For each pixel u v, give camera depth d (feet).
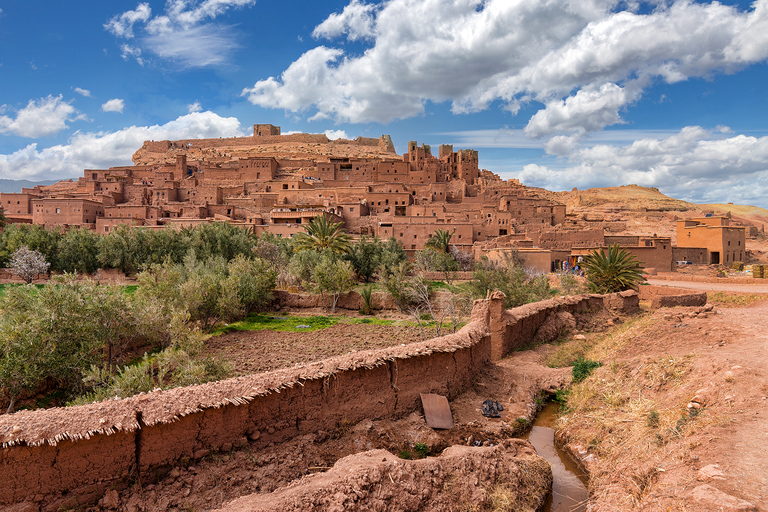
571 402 39.55
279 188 265.75
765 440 21.84
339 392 31.07
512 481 26.66
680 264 172.76
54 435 19.90
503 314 51.83
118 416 21.79
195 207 227.61
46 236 127.85
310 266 110.52
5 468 19.06
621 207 346.13
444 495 24.21
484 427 35.04
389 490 22.80
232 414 25.85
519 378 45.24
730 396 27.55
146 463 22.59
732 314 55.01
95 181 257.96
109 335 44.68
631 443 28.60
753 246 238.48
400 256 140.87
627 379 37.70
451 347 38.47
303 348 59.67
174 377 37.09
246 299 82.48
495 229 223.71
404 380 35.04
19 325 36.37
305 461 27.14
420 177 285.84
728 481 19.24
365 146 490.90
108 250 122.11
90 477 21.08
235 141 454.81
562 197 411.95
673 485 21.04
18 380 35.12
